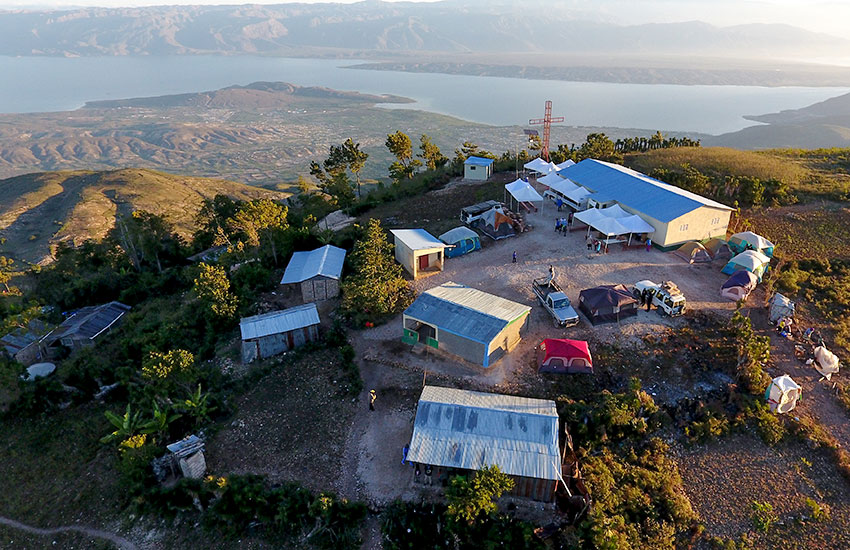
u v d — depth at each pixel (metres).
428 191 79.88
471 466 27.12
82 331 49.66
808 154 86.81
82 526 29.62
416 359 37.66
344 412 33.88
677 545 25.98
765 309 41.97
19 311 55.16
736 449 30.52
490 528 25.42
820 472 29.08
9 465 35.16
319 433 32.50
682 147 92.31
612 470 28.80
